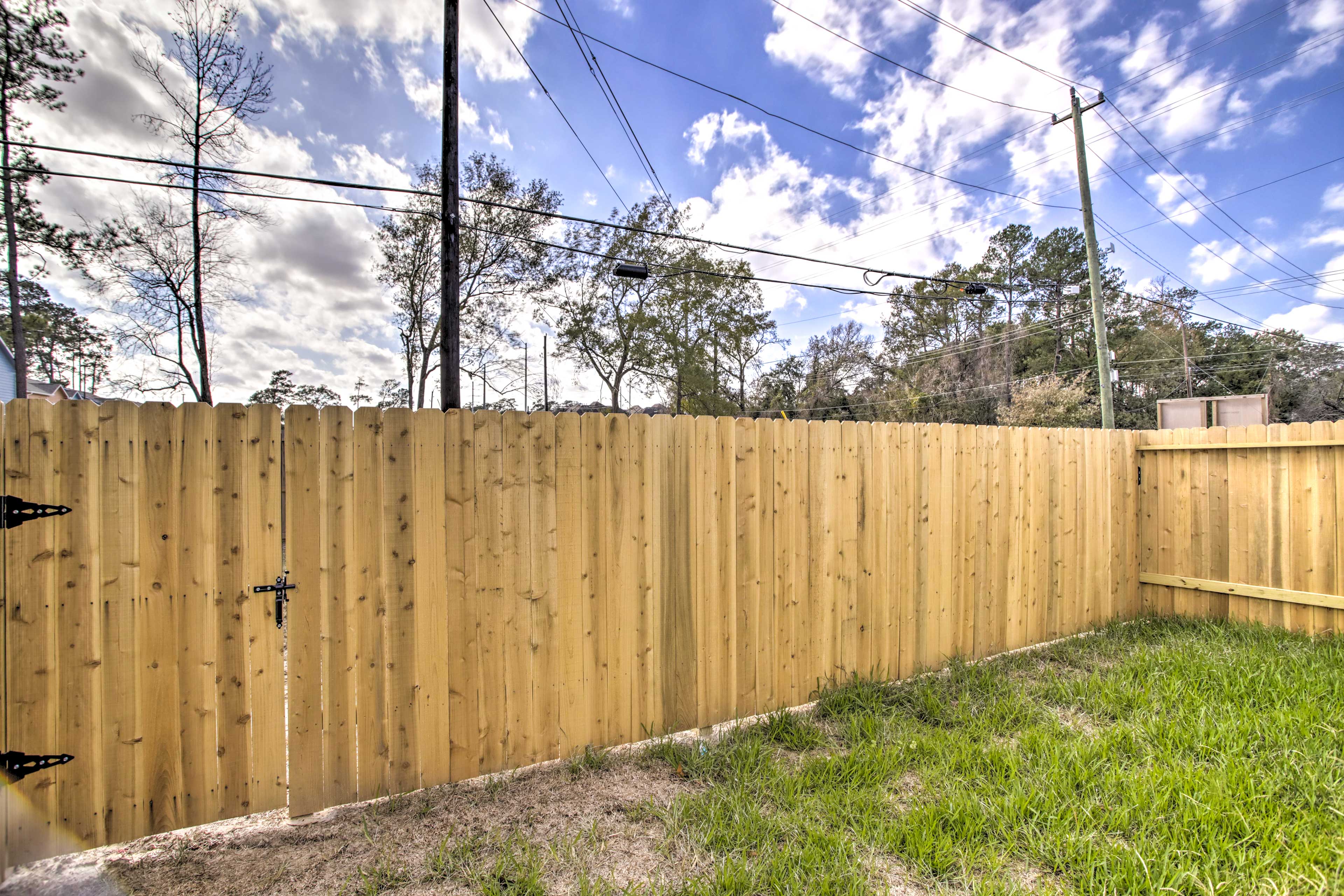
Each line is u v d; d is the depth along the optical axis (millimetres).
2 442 1829
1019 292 28109
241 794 2104
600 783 2453
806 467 3365
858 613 3539
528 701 2594
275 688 2158
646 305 24688
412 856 1939
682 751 2678
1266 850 1809
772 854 1866
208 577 2068
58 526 1887
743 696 3152
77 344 18500
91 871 1870
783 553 3285
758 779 2359
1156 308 28719
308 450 2199
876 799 2172
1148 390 28094
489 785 2406
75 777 1893
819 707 3205
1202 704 2867
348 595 2258
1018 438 4293
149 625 1990
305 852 1972
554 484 2664
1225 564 4590
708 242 8797
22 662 1840
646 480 2893
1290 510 4273
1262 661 3449
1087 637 4375
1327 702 2795
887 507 3656
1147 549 5055
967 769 2393
